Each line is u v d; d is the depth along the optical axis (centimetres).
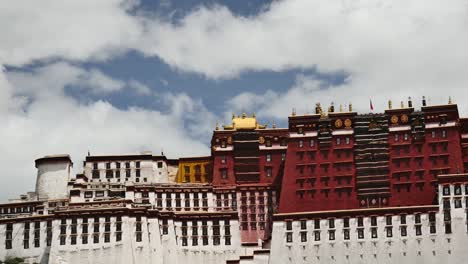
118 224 19100
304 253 19512
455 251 18825
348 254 19350
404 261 19038
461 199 19125
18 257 19512
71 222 19088
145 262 19062
